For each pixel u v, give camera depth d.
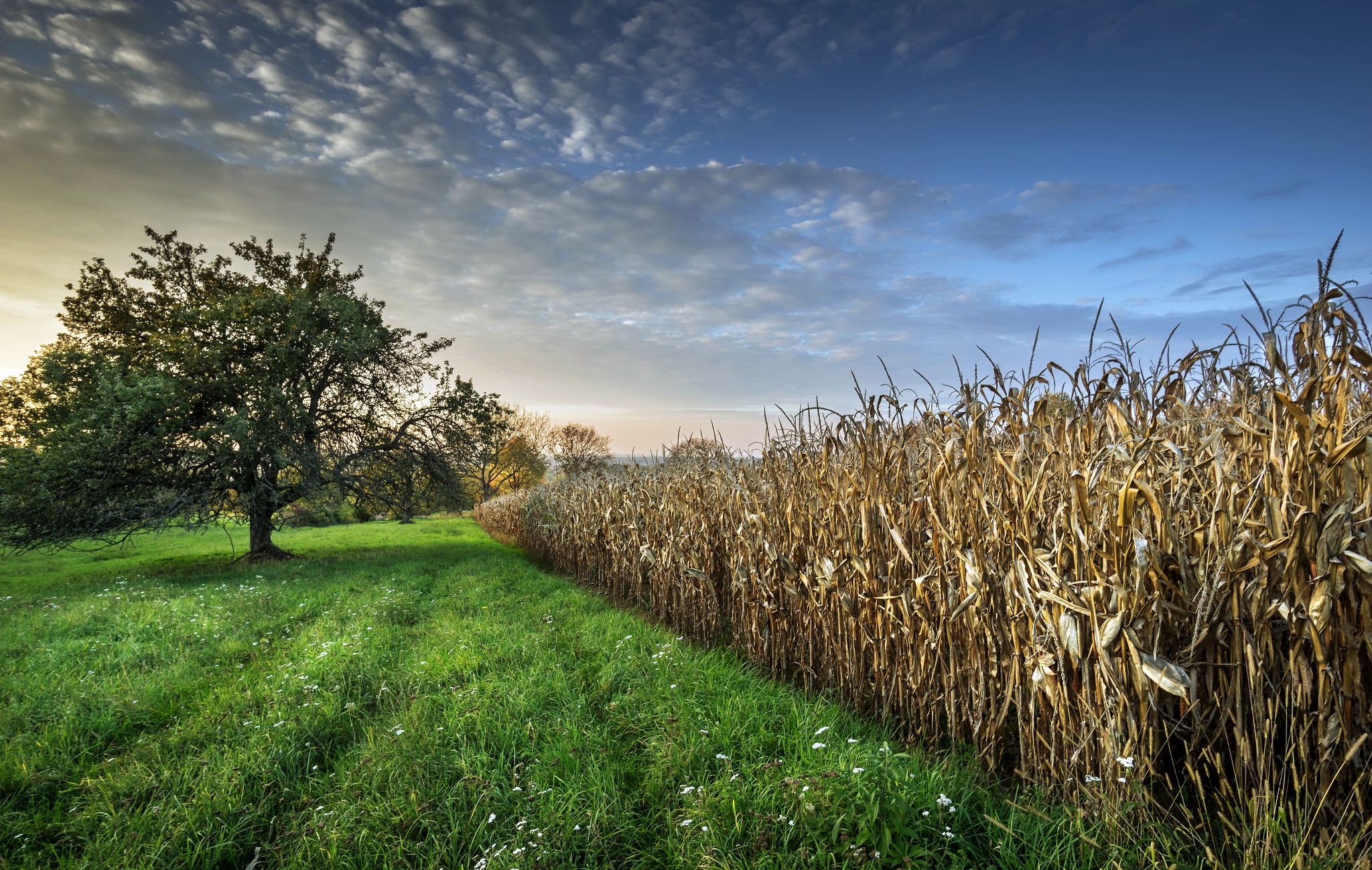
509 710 4.15
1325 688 2.22
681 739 3.56
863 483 4.05
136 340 15.73
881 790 2.63
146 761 3.72
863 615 4.02
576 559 11.64
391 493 18.28
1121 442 2.61
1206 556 2.40
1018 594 2.94
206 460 14.35
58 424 13.03
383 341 16.67
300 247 18.42
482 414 18.22
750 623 5.46
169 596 9.63
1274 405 2.31
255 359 14.48
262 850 2.88
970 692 3.35
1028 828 2.60
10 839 2.99
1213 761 2.45
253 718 4.17
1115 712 2.56
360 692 4.74
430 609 8.17
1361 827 2.13
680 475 7.65
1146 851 2.26
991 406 3.45
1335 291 2.14
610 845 2.77
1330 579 2.10
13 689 5.02
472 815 2.95
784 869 2.38
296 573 12.55
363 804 3.07
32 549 12.95
